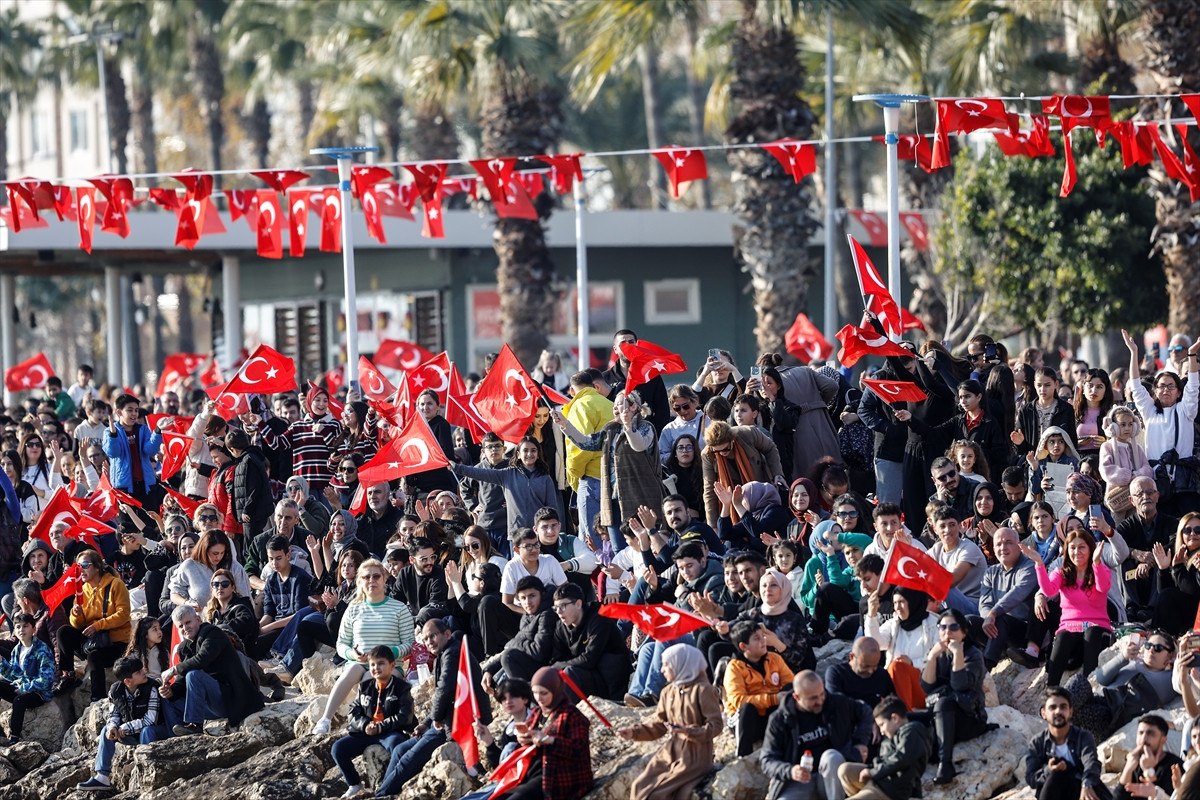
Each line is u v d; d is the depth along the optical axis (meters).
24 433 48.06
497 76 67.19
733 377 38.25
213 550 38.41
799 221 61.81
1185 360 36.25
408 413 41.41
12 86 126.69
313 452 41.31
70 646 39.81
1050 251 65.19
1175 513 33.19
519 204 54.47
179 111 148.62
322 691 37.09
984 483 32.22
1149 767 26.14
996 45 66.81
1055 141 66.31
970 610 30.72
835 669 28.66
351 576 37.41
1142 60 53.94
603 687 32.00
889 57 68.56
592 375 37.72
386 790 32.38
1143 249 65.62
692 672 29.34
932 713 28.22
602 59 61.69
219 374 68.94
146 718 36.34
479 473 36.91
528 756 29.64
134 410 44.94
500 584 34.41
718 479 34.50
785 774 27.47
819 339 55.19
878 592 29.59
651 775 29.14
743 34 61.03
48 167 157.25
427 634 32.78
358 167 44.66
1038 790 26.67
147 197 48.72
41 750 39.41
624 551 35.16
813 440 36.31
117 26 110.38
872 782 26.95
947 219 69.12
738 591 30.86
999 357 37.22
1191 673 27.11
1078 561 29.84
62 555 41.12
